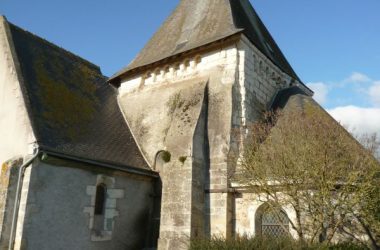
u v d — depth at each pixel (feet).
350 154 29.04
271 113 43.24
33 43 46.19
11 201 32.01
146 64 50.60
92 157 36.04
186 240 34.24
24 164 31.96
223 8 50.16
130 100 52.16
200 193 38.11
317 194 27.63
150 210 41.52
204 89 43.55
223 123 40.78
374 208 27.37
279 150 30.68
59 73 46.16
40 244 31.22
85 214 35.04
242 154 35.76
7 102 37.83
